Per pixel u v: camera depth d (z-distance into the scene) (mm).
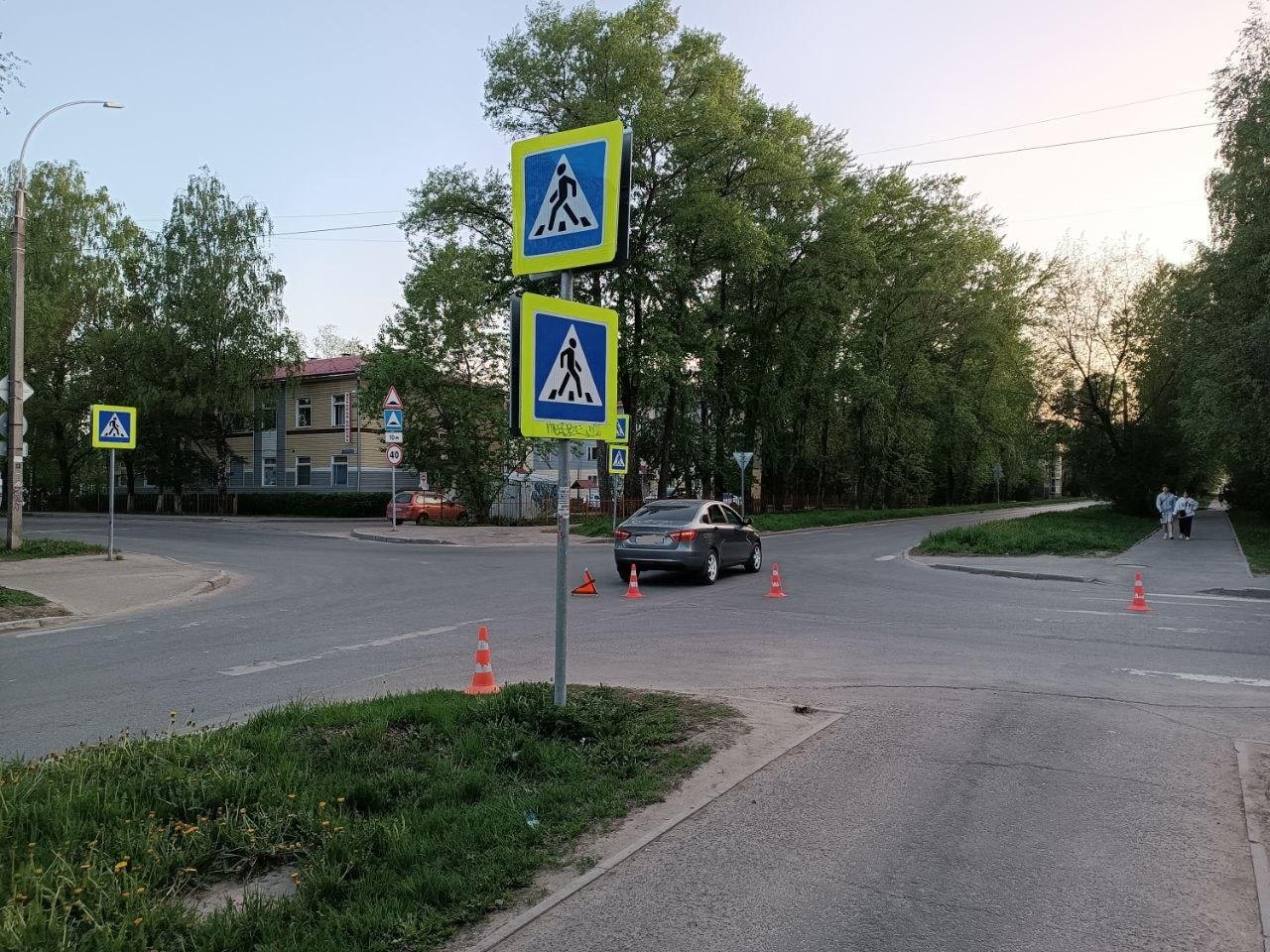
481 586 15477
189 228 44844
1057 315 39750
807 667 8344
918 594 14352
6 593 13008
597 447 36125
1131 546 24484
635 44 30562
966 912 3453
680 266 32562
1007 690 7332
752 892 3600
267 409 47469
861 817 4430
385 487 45094
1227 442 26438
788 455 47656
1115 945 3215
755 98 34094
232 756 4871
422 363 31453
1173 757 5477
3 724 6422
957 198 43094
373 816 4152
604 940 3191
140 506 53250
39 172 45656
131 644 9984
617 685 7504
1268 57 22562
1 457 19297
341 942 3021
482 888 3484
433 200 32844
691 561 15375
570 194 5469
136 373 45438
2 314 31281
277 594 14820
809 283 38750
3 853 3547
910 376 47031
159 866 3535
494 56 31969
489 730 5398
